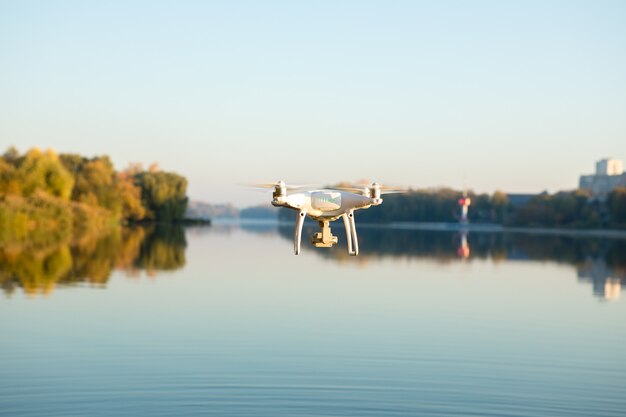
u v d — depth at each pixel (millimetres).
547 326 32219
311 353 26234
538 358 26156
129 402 20594
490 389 22359
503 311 36250
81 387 21812
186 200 175625
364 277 50531
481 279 51031
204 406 20469
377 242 103312
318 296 40188
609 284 49156
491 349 27312
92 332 28922
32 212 100000
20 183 105562
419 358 25875
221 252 73875
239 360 25125
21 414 19516
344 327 31047
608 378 23703
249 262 61562
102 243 78938
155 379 22672
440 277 51781
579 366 25125
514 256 75812
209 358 25266
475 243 103938
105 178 129250
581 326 32312
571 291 44906
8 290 39500
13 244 69688
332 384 22562
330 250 81438
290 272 53125
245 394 21531
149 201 167250
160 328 30047
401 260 67562
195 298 38406
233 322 31719
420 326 31688
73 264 54344
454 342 28438
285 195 10312
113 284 43375
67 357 25031
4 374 22984
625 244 103000
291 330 30234
